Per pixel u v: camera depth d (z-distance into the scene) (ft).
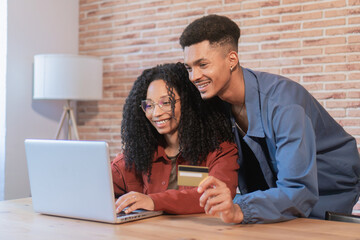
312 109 5.33
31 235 3.98
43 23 14.15
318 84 11.44
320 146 5.70
